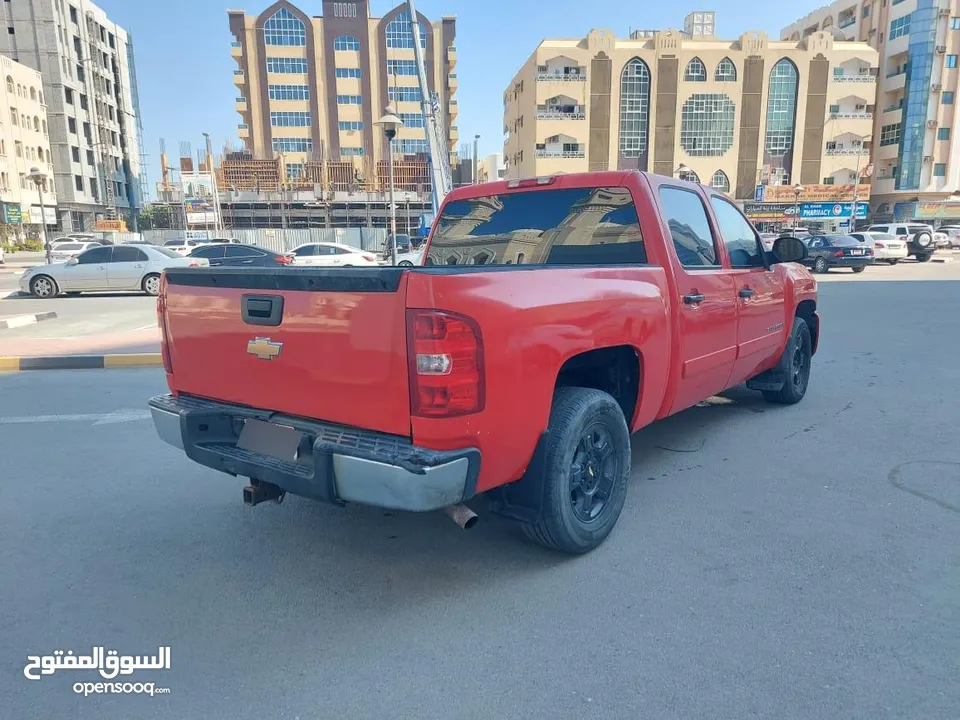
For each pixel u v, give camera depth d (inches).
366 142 3297.2
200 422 127.8
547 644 103.8
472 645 104.2
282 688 94.9
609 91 2395.4
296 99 3257.9
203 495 169.5
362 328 103.5
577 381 146.1
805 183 2500.0
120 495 169.6
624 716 87.4
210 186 2324.1
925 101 2421.3
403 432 102.3
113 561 134.2
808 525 144.0
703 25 2748.5
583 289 122.8
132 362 342.0
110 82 3361.2
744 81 2416.3
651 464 185.6
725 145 2456.9
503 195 178.1
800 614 110.0
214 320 125.3
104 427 231.9
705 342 167.6
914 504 153.8
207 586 124.2
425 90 690.2
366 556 135.4
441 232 191.2
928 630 104.6
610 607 113.8
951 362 322.0
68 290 713.0
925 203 2497.5
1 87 2425.0
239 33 3206.2
